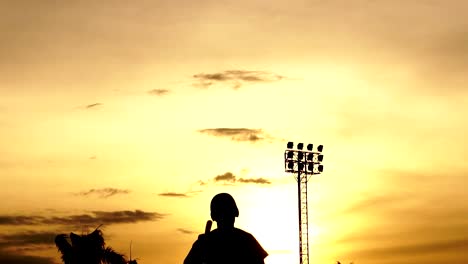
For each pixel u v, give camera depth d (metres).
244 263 8.04
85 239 49.56
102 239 49.69
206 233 8.23
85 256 49.16
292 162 80.56
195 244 8.20
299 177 80.62
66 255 49.78
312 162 81.12
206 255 8.08
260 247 8.20
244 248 8.09
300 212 78.81
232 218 8.23
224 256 8.02
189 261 8.17
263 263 8.16
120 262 49.62
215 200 8.25
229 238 8.12
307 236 78.12
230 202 8.26
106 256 48.97
